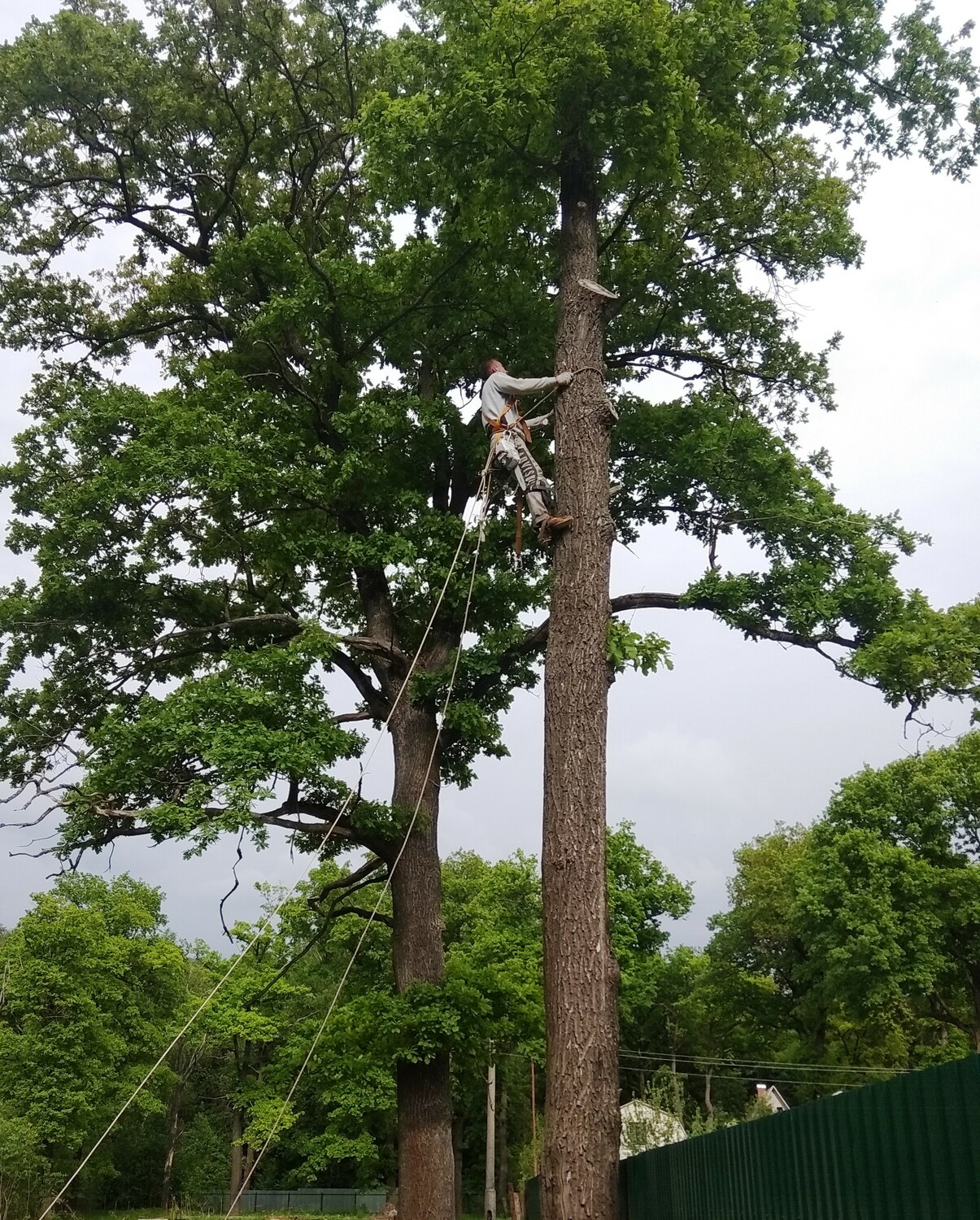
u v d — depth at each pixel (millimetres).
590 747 8750
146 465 13305
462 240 13781
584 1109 7848
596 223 10758
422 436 14805
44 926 34688
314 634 13422
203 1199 49750
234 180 16812
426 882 14219
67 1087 33156
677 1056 54656
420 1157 13047
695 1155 7074
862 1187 4379
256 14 16547
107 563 14312
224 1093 51031
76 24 15977
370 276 14680
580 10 9234
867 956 33500
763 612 13094
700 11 10383
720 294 15180
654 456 14562
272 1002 40875
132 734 12219
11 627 14273
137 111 16469
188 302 17516
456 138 10383
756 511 13508
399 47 13688
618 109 9820
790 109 13703
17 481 15164
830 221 14242
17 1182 30016
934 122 13516
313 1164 42656
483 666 14117
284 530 14664
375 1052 13148
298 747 12164
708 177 13852
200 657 16375
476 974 14336
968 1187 3479
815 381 15539
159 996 40438
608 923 8461
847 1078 43656
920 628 11742
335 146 17328
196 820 11391
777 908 44031
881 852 34406
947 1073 3646
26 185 16938
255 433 14969
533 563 15844
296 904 15914
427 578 14391
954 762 36281
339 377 15773
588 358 9953
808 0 12578
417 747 14719
